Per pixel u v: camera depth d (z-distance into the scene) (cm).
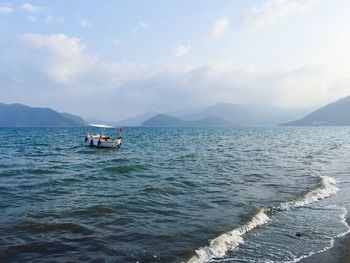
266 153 4744
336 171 3017
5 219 1394
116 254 1078
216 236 1241
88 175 2594
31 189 2042
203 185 2214
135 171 2834
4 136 10306
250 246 1171
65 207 1594
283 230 1346
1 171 2806
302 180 2461
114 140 5697
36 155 4438
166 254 1080
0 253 1058
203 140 8694
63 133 13438
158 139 9262
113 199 1772
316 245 1195
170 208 1622
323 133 15362
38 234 1229
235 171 2878
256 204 1719
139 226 1342
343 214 1585
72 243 1155
